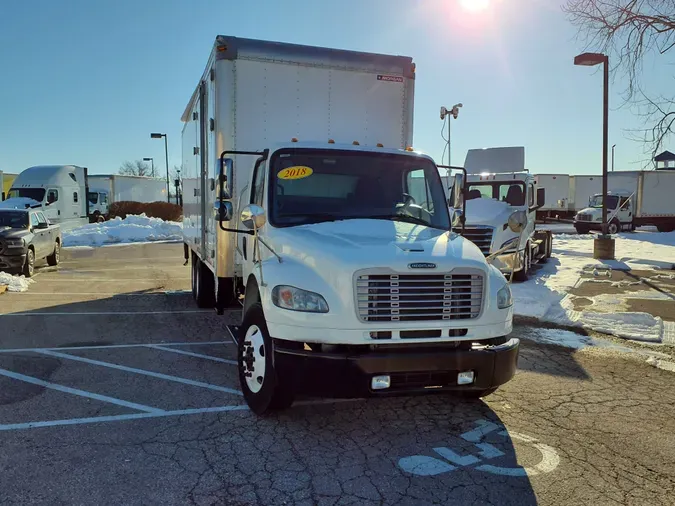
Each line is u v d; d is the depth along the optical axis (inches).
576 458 159.2
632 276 532.4
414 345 161.8
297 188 211.3
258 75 259.9
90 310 375.9
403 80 285.3
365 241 175.6
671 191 1275.8
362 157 222.8
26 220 563.2
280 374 162.2
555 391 217.3
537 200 566.6
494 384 166.9
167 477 143.8
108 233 1016.9
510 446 167.0
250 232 205.6
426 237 187.2
